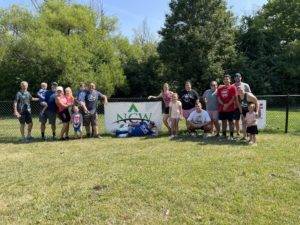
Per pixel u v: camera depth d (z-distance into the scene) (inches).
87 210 277.4
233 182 325.4
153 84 1454.2
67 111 568.7
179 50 1362.0
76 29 1382.9
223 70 1378.0
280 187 312.5
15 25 1323.8
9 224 261.3
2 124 797.2
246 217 261.9
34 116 837.8
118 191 309.7
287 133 576.1
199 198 292.5
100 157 430.9
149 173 353.1
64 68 1262.3
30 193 316.2
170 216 266.1
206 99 543.8
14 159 442.3
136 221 260.2
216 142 498.3
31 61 1293.1
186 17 1369.3
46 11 1359.5
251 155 416.2
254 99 498.3
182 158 408.2
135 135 582.9
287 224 251.3
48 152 476.1
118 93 1492.4
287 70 1496.1
